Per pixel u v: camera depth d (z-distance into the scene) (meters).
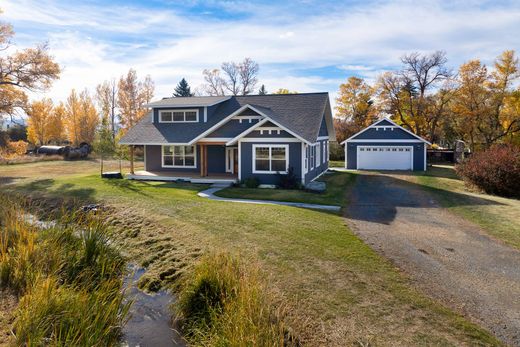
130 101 53.22
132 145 24.14
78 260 8.12
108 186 19.53
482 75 38.69
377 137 31.55
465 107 39.44
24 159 35.00
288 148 20.17
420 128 46.03
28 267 7.09
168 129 24.69
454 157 38.41
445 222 12.95
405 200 17.19
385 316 6.32
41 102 47.94
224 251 8.41
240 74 59.91
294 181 19.94
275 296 6.64
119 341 6.22
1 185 19.92
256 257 8.78
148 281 8.65
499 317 6.36
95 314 5.88
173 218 12.71
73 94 49.62
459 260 9.05
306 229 11.23
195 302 7.00
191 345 6.17
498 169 19.28
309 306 6.60
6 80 29.97
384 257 9.12
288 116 23.36
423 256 9.30
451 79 41.44
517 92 37.22
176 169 25.22
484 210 14.77
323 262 8.59
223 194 17.94
